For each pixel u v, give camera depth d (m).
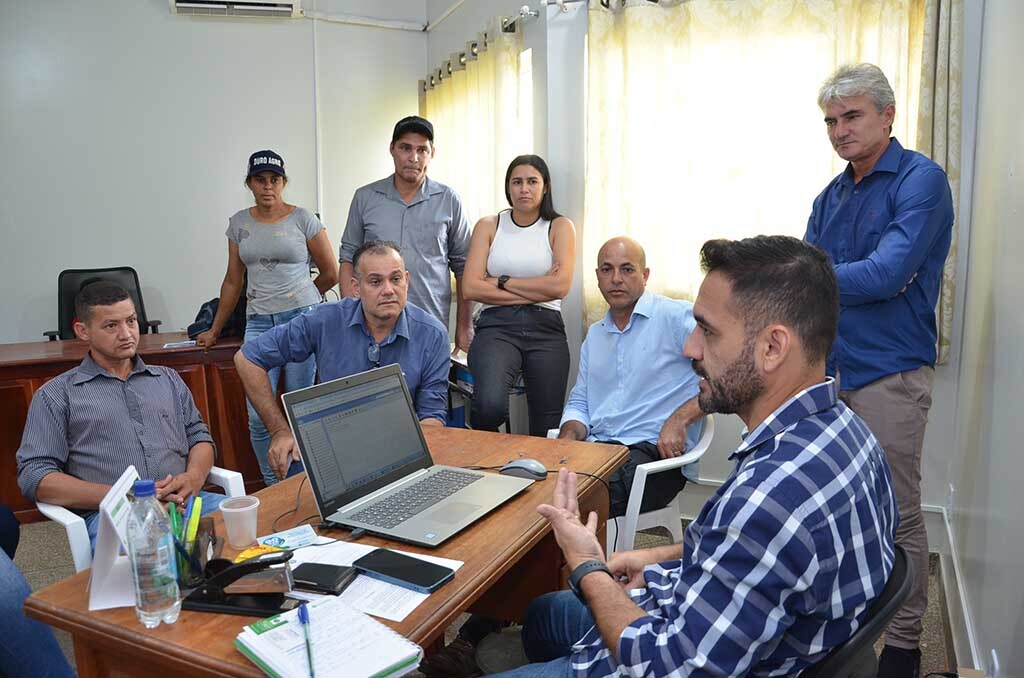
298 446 1.48
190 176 4.93
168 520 1.26
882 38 2.73
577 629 1.50
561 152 3.44
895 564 1.06
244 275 3.64
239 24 4.89
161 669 1.11
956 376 2.75
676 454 2.37
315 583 1.20
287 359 2.38
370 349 2.30
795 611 0.95
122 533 1.16
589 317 3.38
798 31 2.89
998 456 1.82
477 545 1.38
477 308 3.74
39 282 4.74
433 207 3.28
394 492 1.61
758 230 3.06
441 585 1.22
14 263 4.69
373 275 2.19
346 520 1.46
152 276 4.94
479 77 4.07
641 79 3.17
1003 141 2.05
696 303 1.10
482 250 3.15
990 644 1.75
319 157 5.11
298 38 4.99
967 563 2.18
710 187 3.12
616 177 3.27
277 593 1.17
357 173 5.24
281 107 5.02
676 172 3.17
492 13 4.11
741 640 0.93
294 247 3.33
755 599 0.93
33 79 4.60
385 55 5.20
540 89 3.51
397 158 3.22
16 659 1.73
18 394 3.21
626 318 2.64
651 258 3.26
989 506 1.90
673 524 2.50
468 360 3.10
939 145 2.63
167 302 4.98
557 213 3.20
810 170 2.95
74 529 1.84
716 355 1.07
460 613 1.19
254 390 2.34
